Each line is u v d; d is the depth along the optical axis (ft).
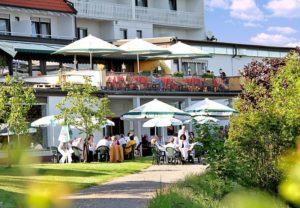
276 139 60.64
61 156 105.09
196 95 152.05
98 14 181.68
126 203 48.83
